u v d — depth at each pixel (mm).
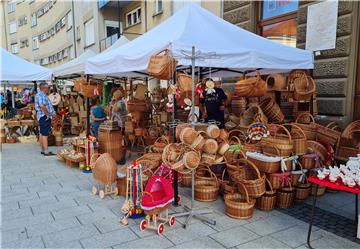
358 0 5031
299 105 5098
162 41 3779
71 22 21875
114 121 5969
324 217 3469
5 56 7941
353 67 5156
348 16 5062
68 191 4371
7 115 11648
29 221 3355
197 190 3965
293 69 5066
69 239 2949
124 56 4273
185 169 3205
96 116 6996
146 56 3820
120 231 3115
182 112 5805
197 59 3582
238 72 6113
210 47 3762
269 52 4262
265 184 3678
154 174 3869
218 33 4199
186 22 4055
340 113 5258
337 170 2797
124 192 4070
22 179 4980
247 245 2840
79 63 7000
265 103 4988
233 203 3391
